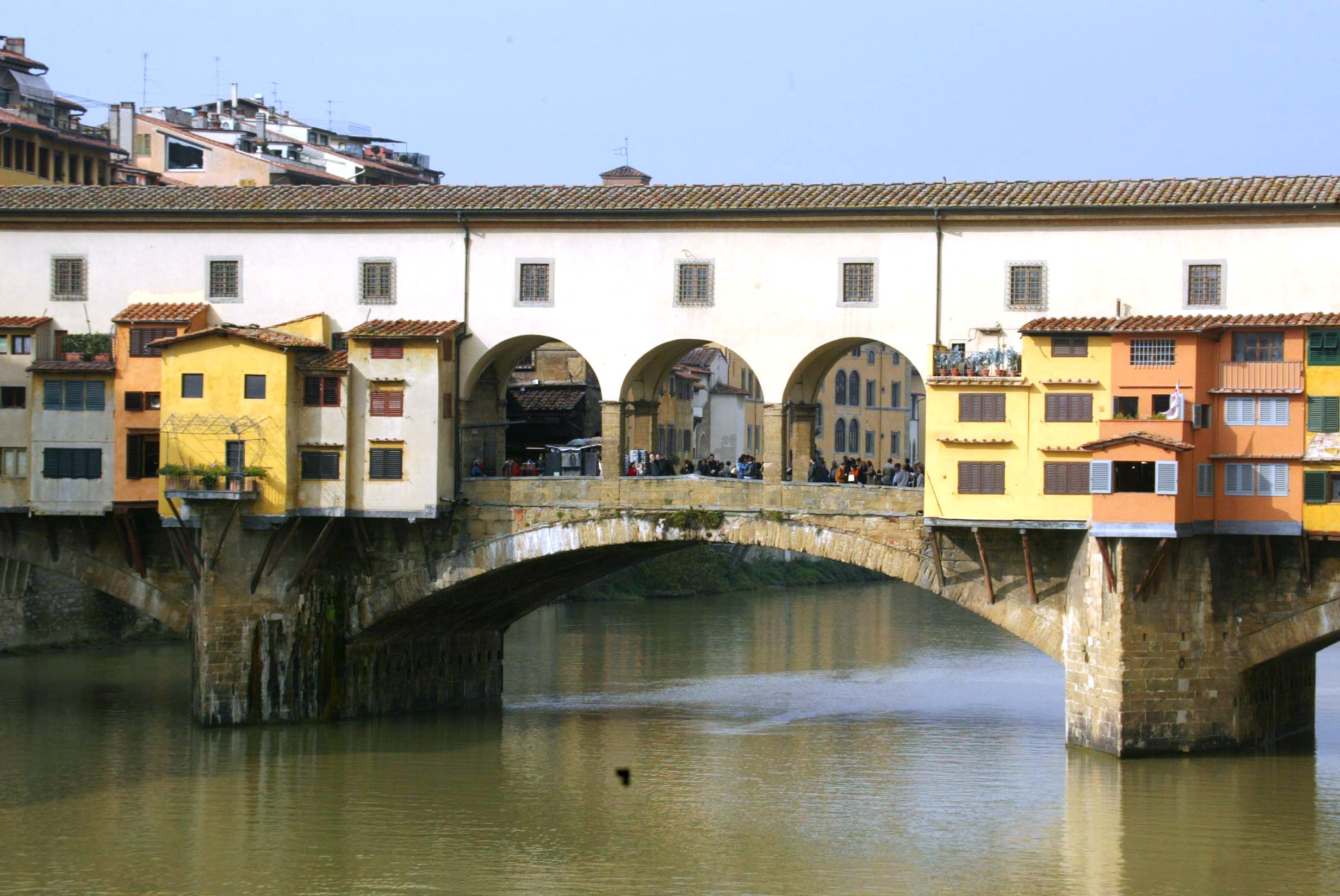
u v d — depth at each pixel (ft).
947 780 184.14
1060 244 188.65
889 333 193.06
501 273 204.03
